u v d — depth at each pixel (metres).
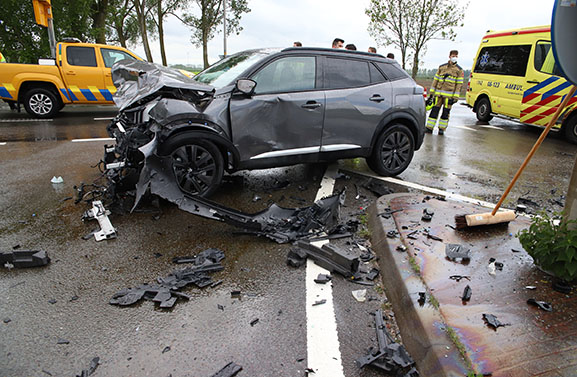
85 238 3.75
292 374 2.22
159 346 2.41
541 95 10.52
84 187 5.21
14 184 5.27
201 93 4.46
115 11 19.72
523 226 4.10
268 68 4.88
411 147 6.17
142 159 4.28
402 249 3.45
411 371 2.25
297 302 2.90
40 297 2.86
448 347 2.29
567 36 2.49
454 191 5.71
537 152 8.87
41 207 4.50
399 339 2.55
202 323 2.63
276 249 3.69
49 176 5.64
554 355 2.23
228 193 5.16
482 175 6.72
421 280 2.98
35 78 10.23
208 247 3.69
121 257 3.46
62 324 2.58
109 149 5.07
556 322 2.54
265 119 4.81
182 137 4.30
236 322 2.65
